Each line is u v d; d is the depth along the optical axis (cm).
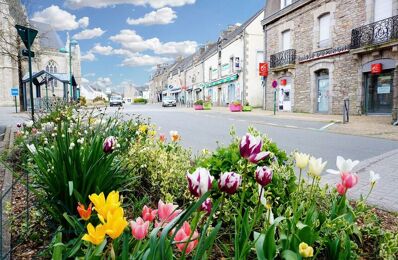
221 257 203
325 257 195
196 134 1021
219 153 280
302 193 238
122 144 375
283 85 2142
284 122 1413
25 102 2569
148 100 10269
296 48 1995
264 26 2345
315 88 1858
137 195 306
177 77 5909
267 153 146
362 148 760
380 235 227
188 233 119
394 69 1364
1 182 361
